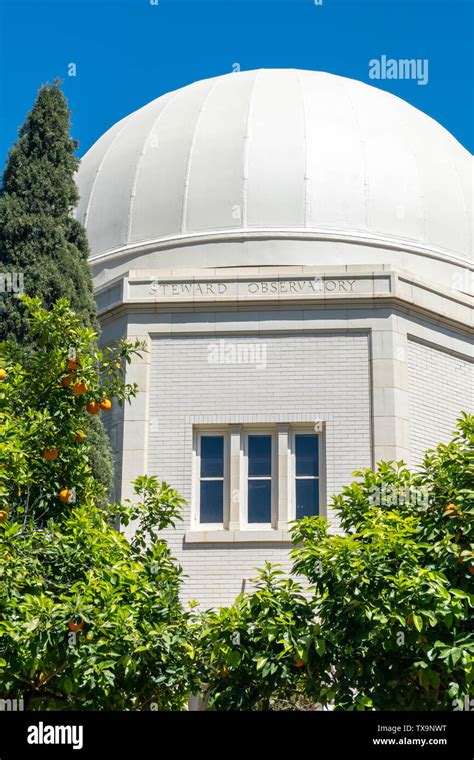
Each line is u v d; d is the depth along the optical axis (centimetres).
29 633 1463
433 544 1600
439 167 2894
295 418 2442
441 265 2753
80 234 2370
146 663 1641
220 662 1641
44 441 1675
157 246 2714
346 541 1548
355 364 2470
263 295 2508
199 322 2508
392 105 3016
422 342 2545
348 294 2497
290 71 3075
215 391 2467
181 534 2378
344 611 1541
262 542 2361
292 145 2766
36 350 2177
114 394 1766
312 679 1582
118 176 2881
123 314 2533
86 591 1517
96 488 1773
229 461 2441
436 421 2523
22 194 2336
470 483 1622
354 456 2414
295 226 2673
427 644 1508
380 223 2723
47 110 2394
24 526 1623
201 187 2744
